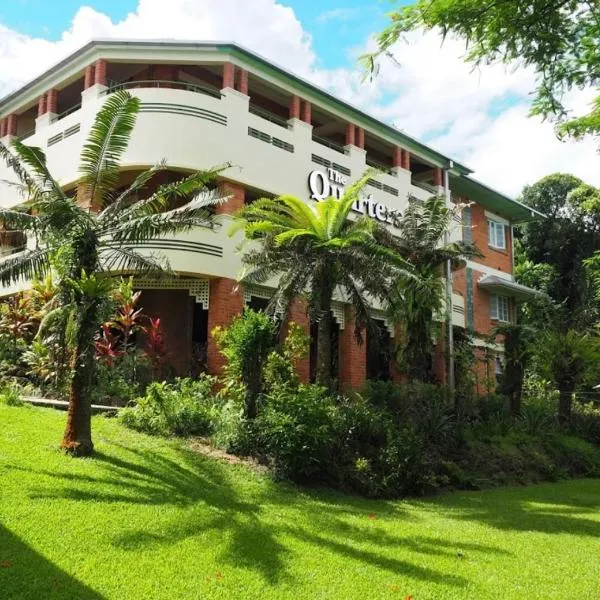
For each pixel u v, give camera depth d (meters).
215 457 11.73
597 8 5.96
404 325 19.06
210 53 19.42
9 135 22.72
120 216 11.09
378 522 9.62
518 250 41.66
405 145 26.03
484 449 17.42
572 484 16.84
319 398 13.68
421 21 6.05
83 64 20.06
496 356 29.47
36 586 5.74
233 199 18.97
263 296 19.48
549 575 7.49
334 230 15.95
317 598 6.15
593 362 23.06
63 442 10.43
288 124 21.72
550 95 6.87
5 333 17.50
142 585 6.05
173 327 20.50
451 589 6.66
